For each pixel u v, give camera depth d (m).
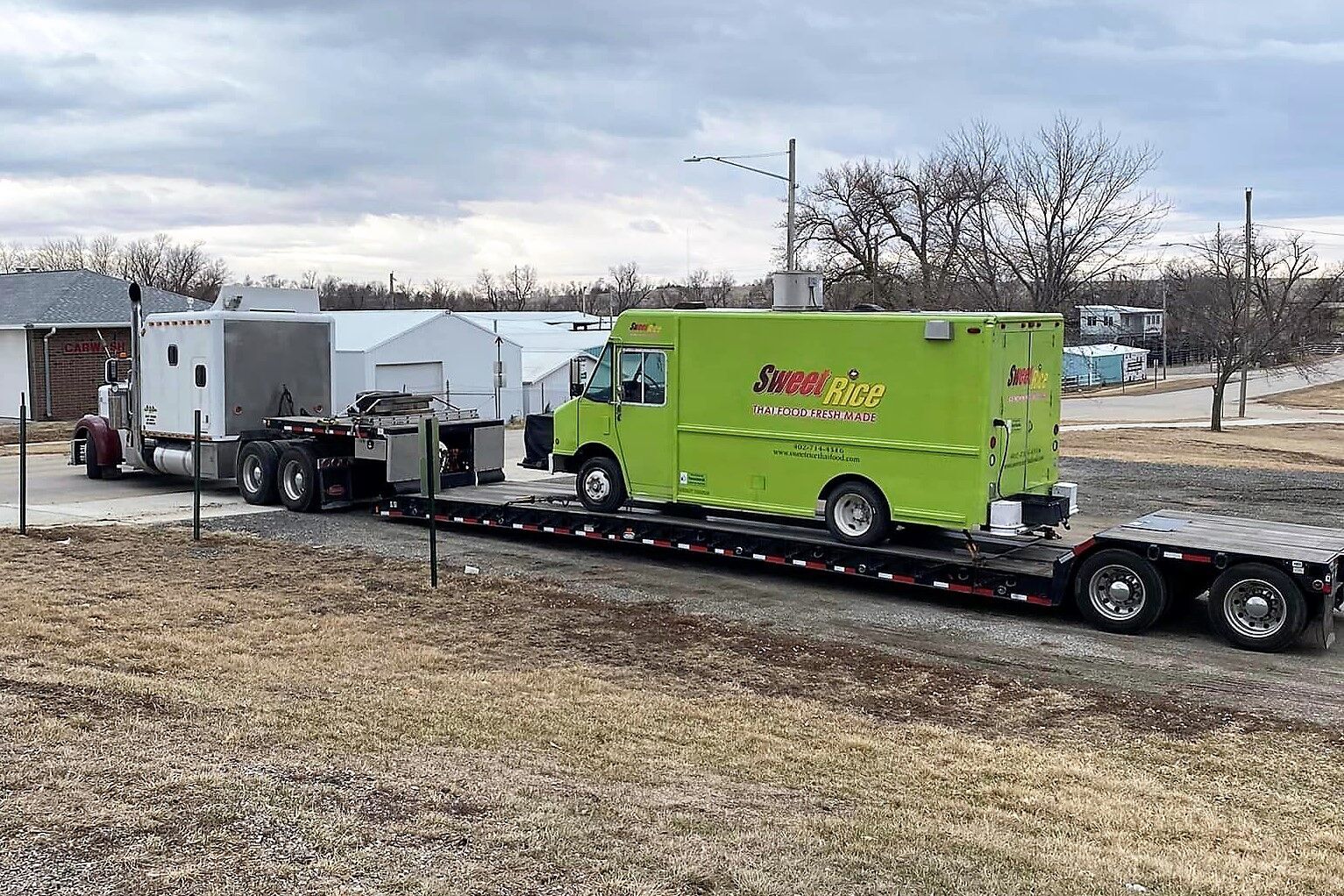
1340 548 10.90
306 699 8.29
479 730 7.75
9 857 4.97
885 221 55.62
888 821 6.42
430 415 18.12
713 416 13.56
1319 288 45.62
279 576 13.17
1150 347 98.50
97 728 6.98
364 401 18.23
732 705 8.86
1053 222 41.78
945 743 8.10
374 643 10.37
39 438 30.42
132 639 10.02
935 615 12.05
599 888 5.07
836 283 56.22
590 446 14.75
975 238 44.66
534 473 22.52
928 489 12.08
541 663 9.96
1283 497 21.11
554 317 67.88
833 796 6.91
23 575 12.82
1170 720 8.82
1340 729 8.65
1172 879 5.78
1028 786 7.28
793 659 10.31
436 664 9.73
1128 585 11.27
